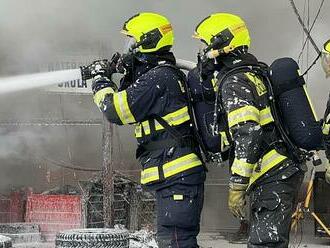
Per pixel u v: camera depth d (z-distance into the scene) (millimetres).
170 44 5223
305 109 4922
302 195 13969
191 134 5172
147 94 4980
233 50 4957
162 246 5113
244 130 4637
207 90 5109
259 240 4945
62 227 10617
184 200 5051
